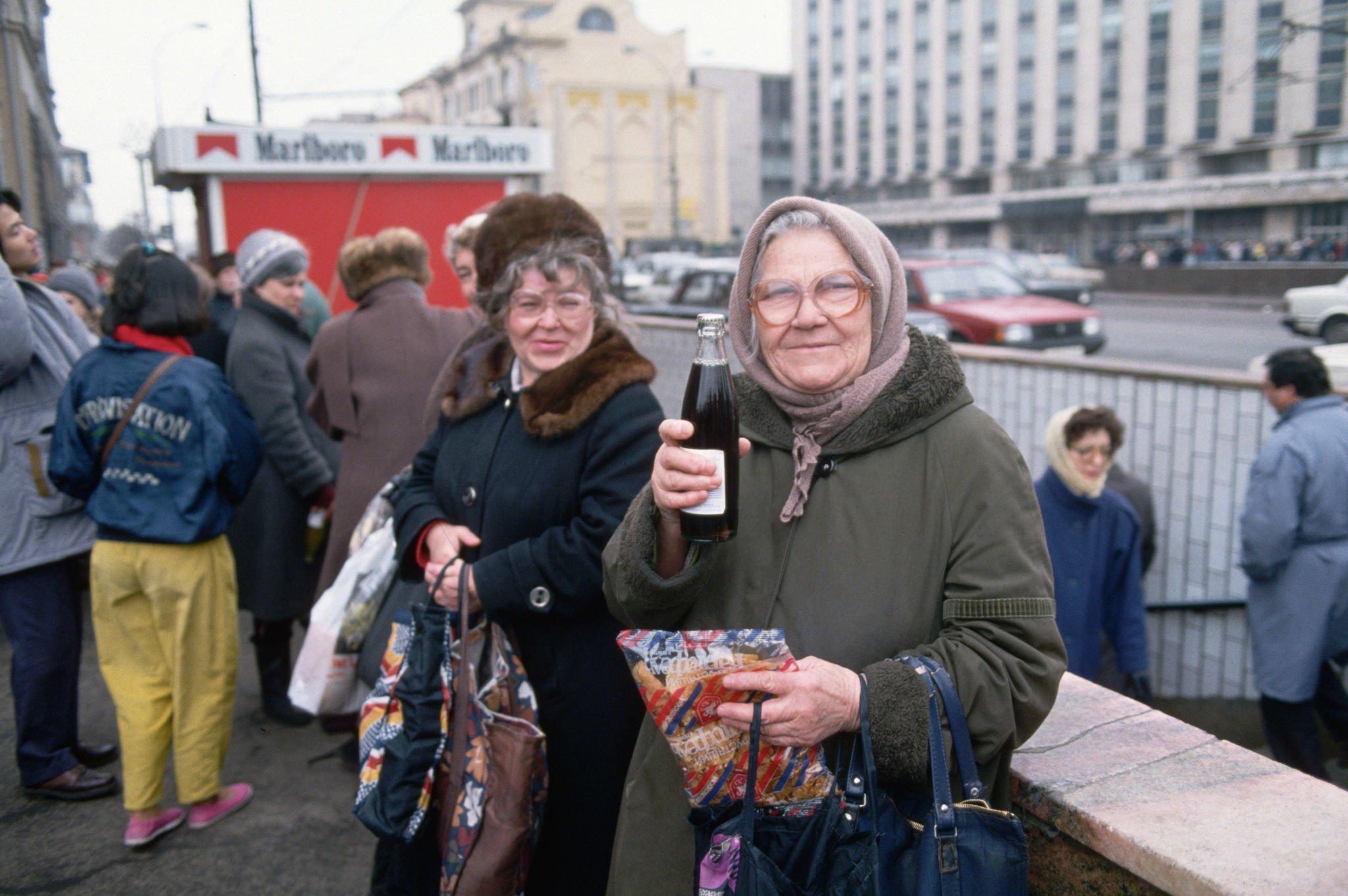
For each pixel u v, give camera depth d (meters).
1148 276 24.27
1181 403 4.03
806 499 1.39
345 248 3.36
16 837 2.94
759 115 68.88
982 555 1.28
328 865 2.81
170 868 2.78
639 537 1.40
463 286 3.41
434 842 1.95
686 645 1.28
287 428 3.54
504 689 1.89
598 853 2.00
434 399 2.47
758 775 1.27
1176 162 24.91
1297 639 3.27
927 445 1.35
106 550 2.72
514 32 56.12
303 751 3.55
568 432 1.97
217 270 5.61
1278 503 3.20
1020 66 37.84
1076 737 1.59
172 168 7.04
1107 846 1.31
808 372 1.36
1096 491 3.45
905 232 45.44
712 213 60.06
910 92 47.03
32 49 6.85
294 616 3.70
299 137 7.28
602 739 1.98
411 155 7.60
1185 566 4.07
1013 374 4.75
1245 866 1.20
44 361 3.01
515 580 1.88
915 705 1.19
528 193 2.20
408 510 2.21
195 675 2.83
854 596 1.33
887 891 1.20
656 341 6.73
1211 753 1.52
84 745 3.39
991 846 1.17
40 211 7.52
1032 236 38.28
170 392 2.68
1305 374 3.22
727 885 1.28
